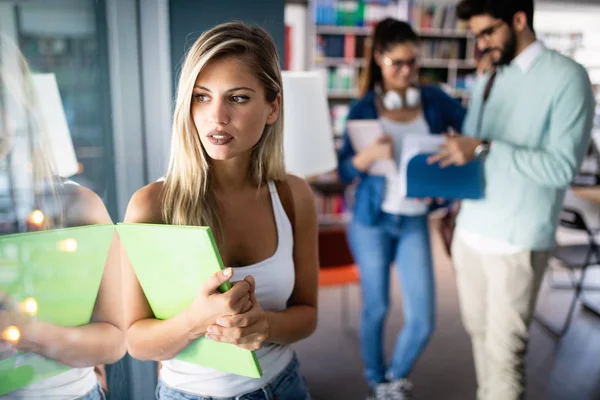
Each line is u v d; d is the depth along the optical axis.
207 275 0.77
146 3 1.29
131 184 1.34
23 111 0.84
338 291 3.77
